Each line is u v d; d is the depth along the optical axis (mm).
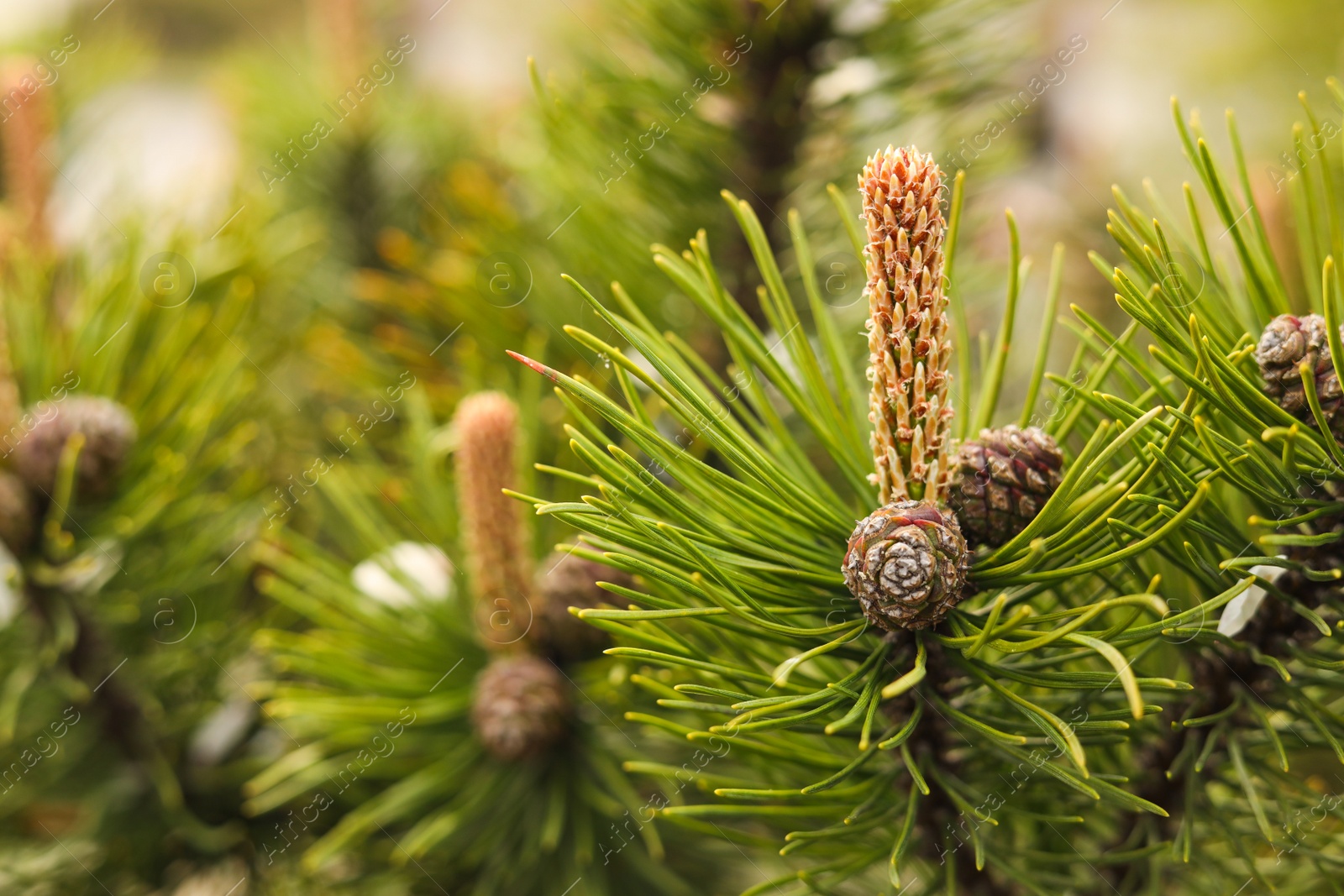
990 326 905
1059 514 664
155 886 853
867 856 691
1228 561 647
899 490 664
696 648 677
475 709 785
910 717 676
